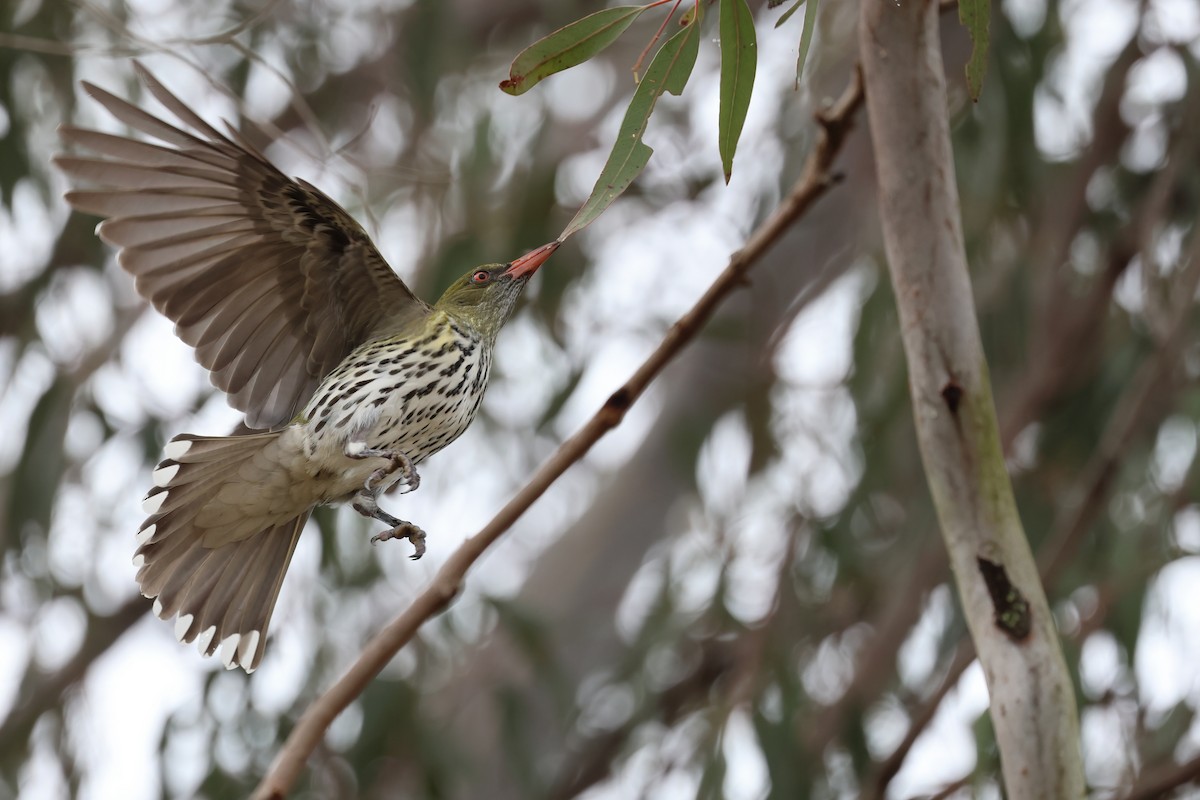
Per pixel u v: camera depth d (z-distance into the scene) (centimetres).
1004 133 1078
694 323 618
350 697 626
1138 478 1079
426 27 1272
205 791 1138
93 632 1320
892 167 590
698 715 1220
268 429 708
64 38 1202
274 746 1149
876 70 590
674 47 535
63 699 1327
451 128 1357
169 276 675
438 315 735
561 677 1160
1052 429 1191
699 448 1372
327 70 1355
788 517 1285
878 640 1167
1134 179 1206
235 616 695
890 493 1200
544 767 1255
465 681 1281
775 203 1234
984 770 889
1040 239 1213
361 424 693
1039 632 556
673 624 1266
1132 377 1145
